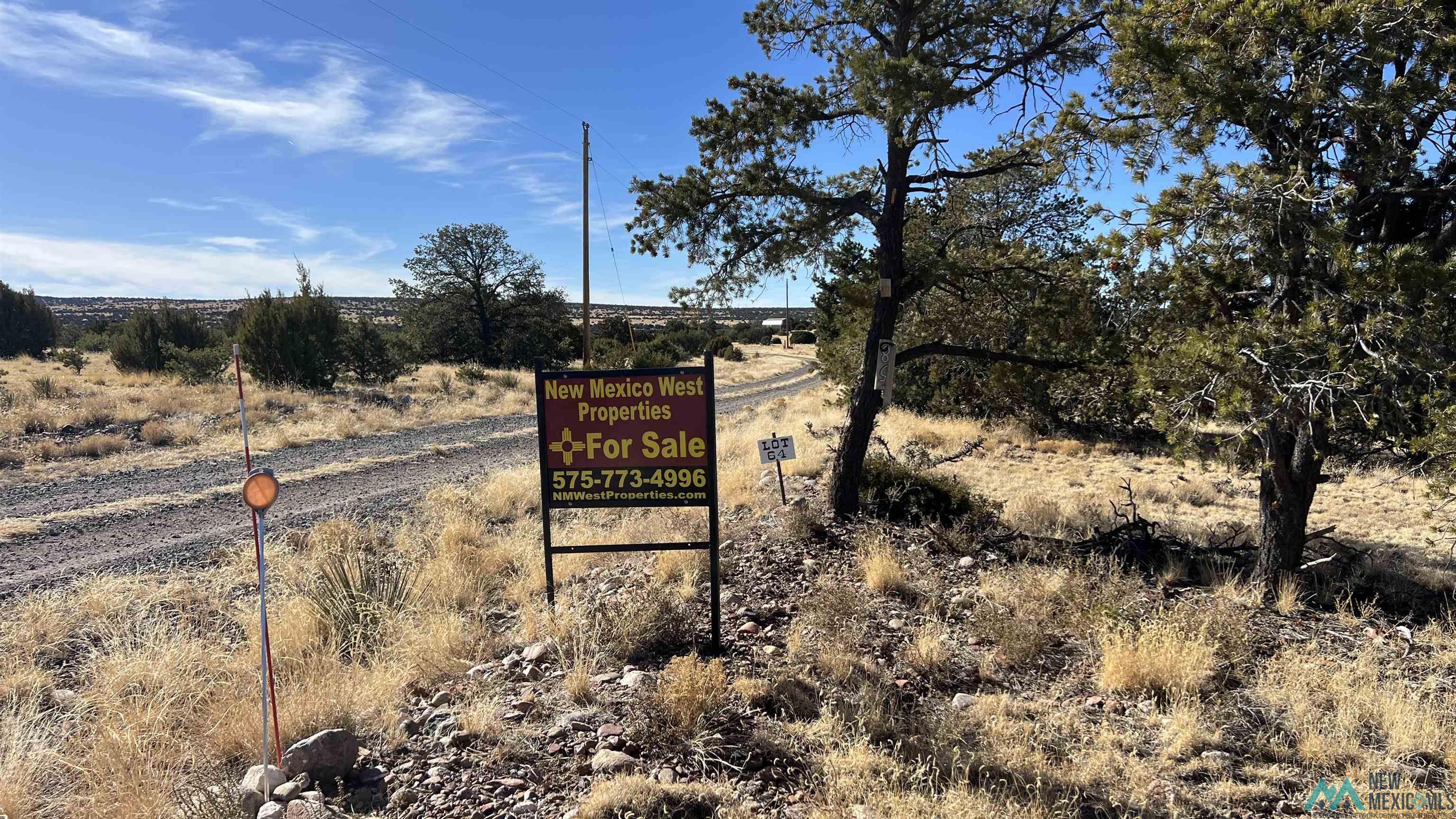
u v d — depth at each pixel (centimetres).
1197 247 534
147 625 595
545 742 415
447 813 352
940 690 476
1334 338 491
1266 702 457
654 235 934
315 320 2562
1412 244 525
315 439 1780
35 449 1448
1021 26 828
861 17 837
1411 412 495
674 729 405
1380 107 489
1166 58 543
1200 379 543
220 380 2431
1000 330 960
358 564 671
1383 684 473
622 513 1023
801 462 1288
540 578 728
